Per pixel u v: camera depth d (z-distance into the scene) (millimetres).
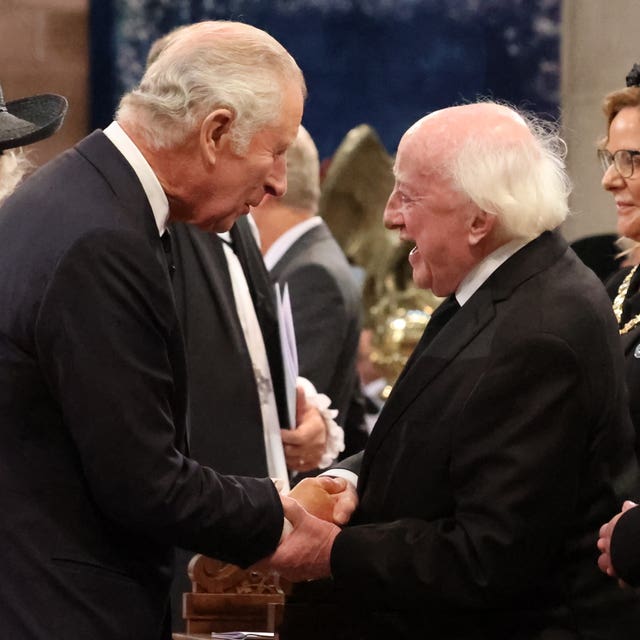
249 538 6180
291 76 6285
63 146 16062
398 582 6078
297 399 9039
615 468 6285
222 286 8500
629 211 7621
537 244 6391
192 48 6133
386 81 17672
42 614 5855
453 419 6145
